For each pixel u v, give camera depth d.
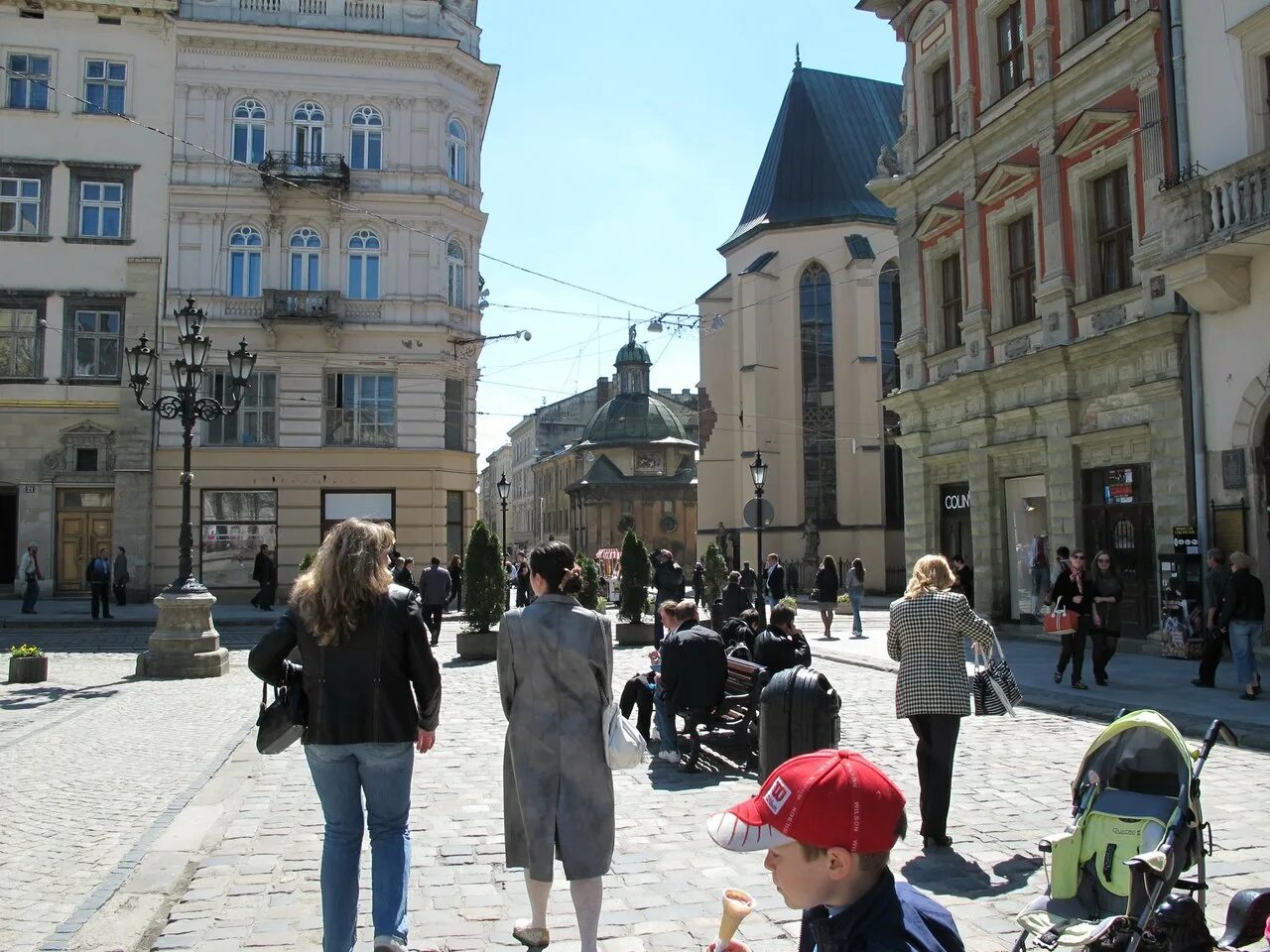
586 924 4.52
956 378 21.62
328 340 32.28
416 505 32.62
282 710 4.44
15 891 5.64
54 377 31.56
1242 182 14.20
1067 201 18.77
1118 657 16.33
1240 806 7.17
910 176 23.75
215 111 32.25
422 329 32.81
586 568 18.47
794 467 48.28
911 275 24.27
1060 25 18.83
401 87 33.16
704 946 4.82
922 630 6.58
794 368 48.78
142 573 31.12
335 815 4.39
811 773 2.23
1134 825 3.90
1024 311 20.44
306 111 32.69
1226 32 15.20
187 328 16.70
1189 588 15.59
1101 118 17.55
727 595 18.92
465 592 19.31
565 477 90.69
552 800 4.61
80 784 8.34
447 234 33.81
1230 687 12.94
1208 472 15.58
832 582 22.52
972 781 8.20
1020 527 20.56
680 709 8.98
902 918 2.25
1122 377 17.39
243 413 32.06
